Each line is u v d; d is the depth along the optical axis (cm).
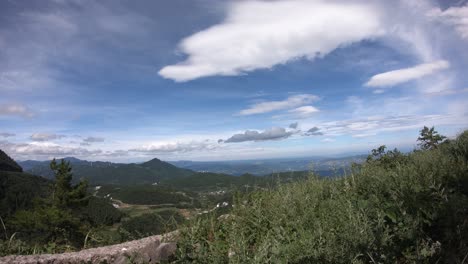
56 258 407
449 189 420
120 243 488
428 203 377
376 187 454
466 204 368
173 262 353
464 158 576
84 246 582
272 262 325
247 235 418
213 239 412
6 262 394
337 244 316
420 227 352
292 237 361
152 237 459
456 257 327
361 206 387
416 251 321
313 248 323
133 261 374
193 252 363
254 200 497
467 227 351
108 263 410
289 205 445
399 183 434
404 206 375
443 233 358
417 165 543
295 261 313
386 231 330
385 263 311
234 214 461
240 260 330
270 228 427
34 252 537
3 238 582
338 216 369
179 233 422
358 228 323
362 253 309
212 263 342
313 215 398
